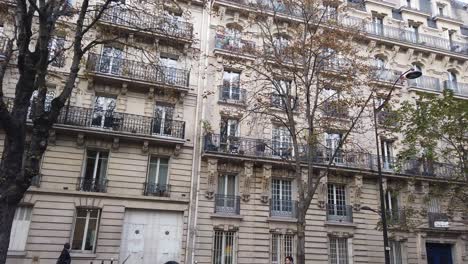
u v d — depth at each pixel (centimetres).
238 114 2359
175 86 2212
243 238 2144
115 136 2052
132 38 2173
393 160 2552
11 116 897
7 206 860
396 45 2962
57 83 2080
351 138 2392
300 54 1922
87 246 1930
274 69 2248
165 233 2050
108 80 2139
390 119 2164
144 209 2041
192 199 2116
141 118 2145
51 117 957
